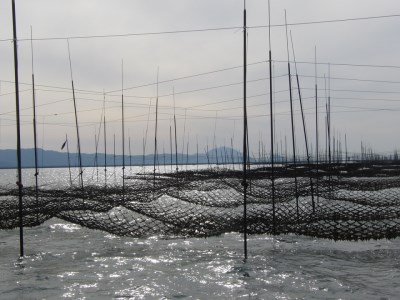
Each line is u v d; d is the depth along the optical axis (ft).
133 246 68.54
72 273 52.75
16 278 50.75
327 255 60.18
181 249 65.46
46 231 86.84
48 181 334.24
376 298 42.11
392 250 62.59
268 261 57.16
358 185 128.57
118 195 125.18
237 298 42.52
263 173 188.24
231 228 70.28
